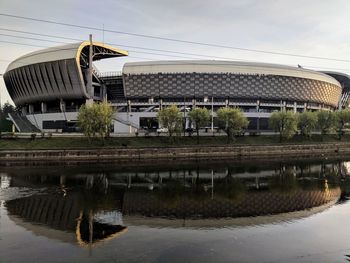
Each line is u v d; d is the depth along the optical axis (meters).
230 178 48.50
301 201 34.38
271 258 19.30
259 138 96.81
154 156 73.69
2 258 19.27
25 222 26.47
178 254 19.88
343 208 31.56
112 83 127.50
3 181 44.62
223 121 88.06
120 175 50.62
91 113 75.94
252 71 125.25
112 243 21.81
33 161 67.12
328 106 155.12
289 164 65.31
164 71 120.38
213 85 124.25
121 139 83.12
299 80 132.00
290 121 93.75
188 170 56.41
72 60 110.50
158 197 36.09
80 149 69.56
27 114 134.25
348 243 21.92
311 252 20.30
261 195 37.22
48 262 18.70
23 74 123.69
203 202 33.91
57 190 39.06
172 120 81.88
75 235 23.39
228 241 22.22
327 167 60.81
